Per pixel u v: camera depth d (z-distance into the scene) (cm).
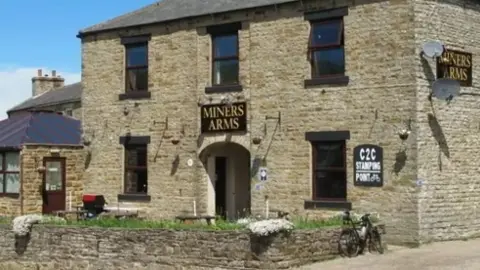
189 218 2003
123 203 2617
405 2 2036
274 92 2289
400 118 2034
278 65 2284
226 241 1695
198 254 1739
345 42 2148
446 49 2098
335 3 2167
